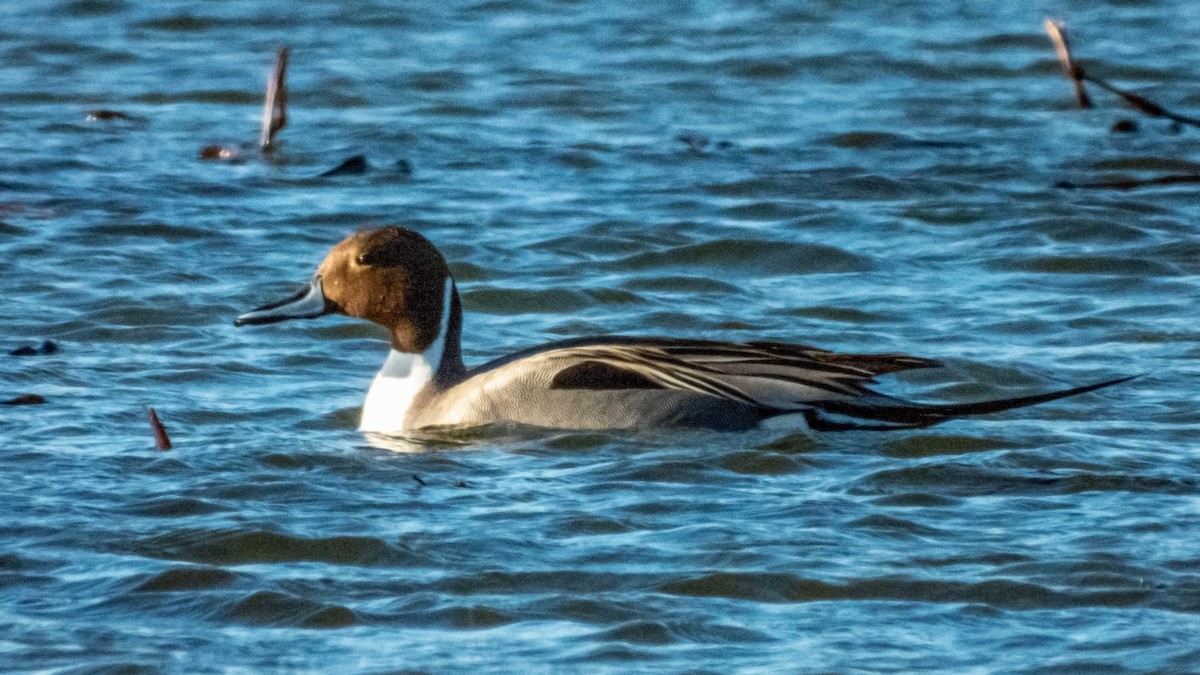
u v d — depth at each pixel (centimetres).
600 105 2547
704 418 1308
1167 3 3219
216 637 931
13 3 3170
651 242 1895
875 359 1338
